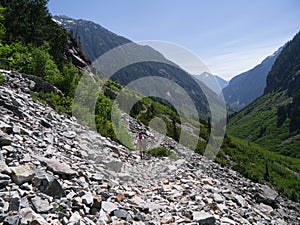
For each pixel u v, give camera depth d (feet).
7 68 67.31
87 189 25.40
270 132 498.69
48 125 41.98
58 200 21.26
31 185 21.24
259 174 104.27
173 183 43.06
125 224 22.72
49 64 81.66
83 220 20.25
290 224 55.62
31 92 55.57
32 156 26.55
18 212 17.30
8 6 114.21
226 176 72.28
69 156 34.06
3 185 19.77
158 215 28.04
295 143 412.98
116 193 28.58
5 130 29.89
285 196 87.51
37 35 122.01
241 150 144.05
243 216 39.06
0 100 38.83
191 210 31.58
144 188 37.52
